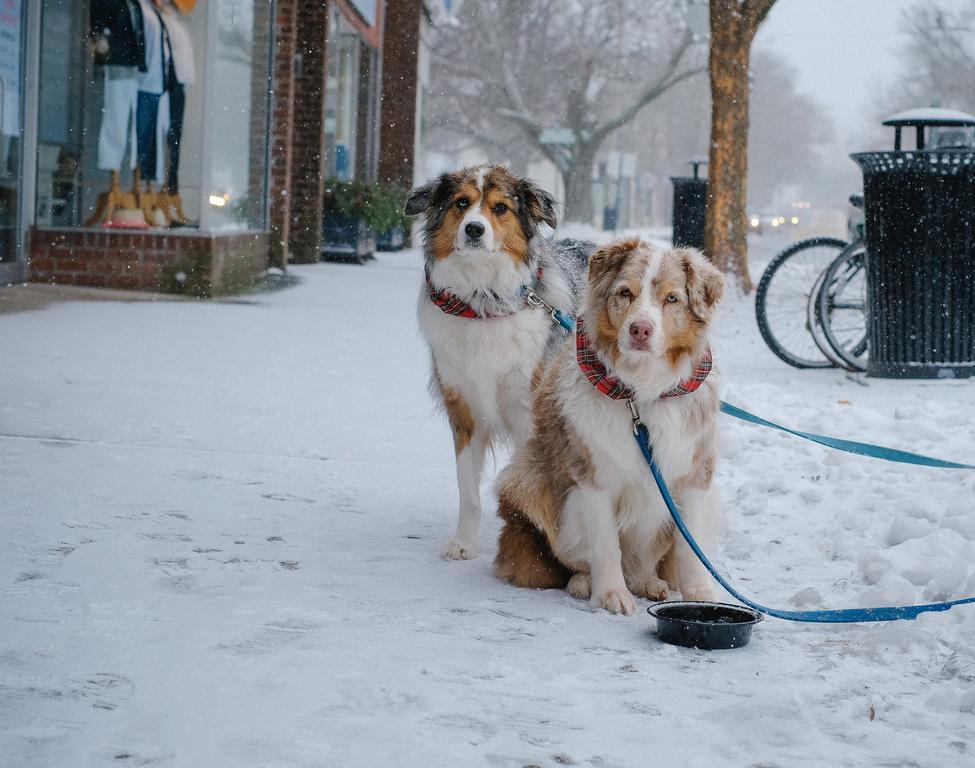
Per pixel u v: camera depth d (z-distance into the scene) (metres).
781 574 4.92
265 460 6.53
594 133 60.00
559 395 4.46
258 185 17.50
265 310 13.22
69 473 5.95
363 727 3.09
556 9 65.25
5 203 13.30
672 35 68.12
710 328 4.30
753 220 73.31
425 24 34.75
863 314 11.66
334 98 22.53
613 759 2.96
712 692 3.47
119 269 13.94
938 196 9.69
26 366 8.77
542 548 4.70
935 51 65.25
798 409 8.38
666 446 4.32
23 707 3.12
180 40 14.27
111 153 14.38
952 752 3.04
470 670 3.58
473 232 4.98
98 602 4.07
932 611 4.04
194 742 2.95
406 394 8.74
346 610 4.16
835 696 3.44
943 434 7.47
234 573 4.53
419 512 5.73
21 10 12.98
